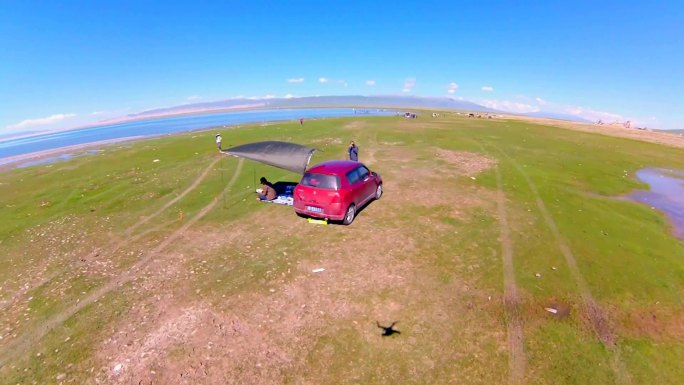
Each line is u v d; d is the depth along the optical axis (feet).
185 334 22.76
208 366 20.08
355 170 41.37
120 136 185.26
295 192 39.93
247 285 28.04
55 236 38.96
